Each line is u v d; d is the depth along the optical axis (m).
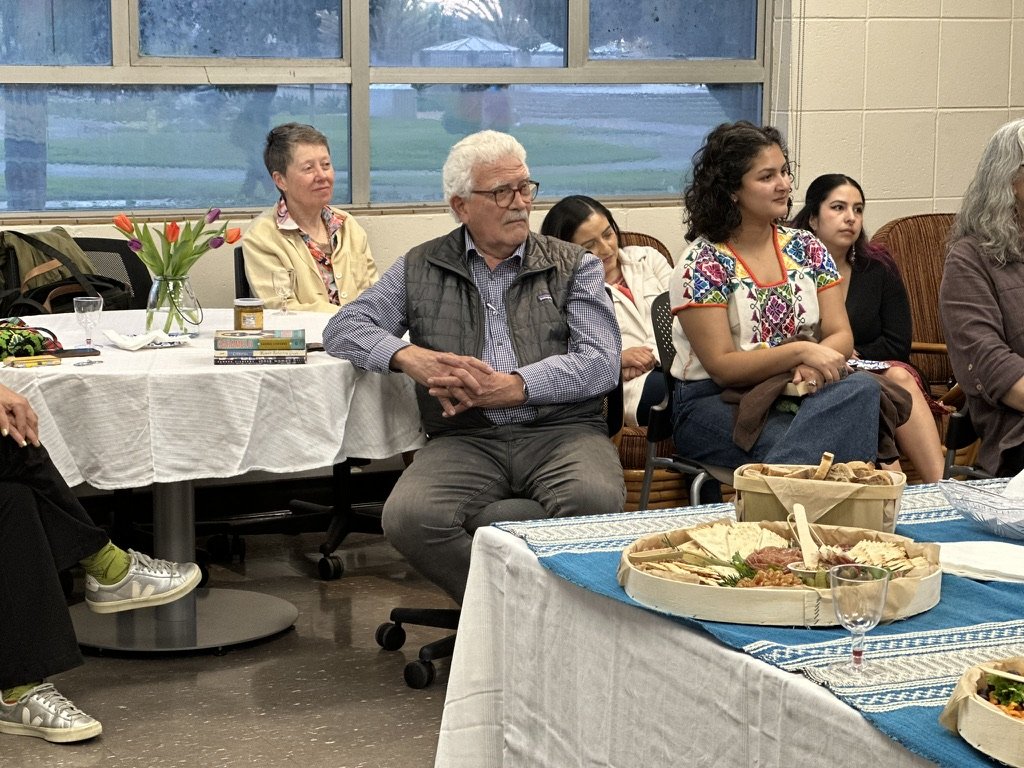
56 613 2.83
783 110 5.27
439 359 3.09
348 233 4.43
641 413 3.82
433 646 3.13
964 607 1.63
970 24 5.39
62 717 2.79
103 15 4.39
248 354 3.13
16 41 4.31
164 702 3.02
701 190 3.39
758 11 5.26
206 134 4.58
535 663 1.89
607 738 1.72
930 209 5.45
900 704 1.31
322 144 4.30
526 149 5.03
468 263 3.26
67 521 2.89
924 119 5.41
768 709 1.42
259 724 2.89
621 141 5.15
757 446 3.21
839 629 1.54
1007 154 3.29
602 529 1.99
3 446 2.79
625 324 4.16
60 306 3.99
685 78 5.18
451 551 3.03
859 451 3.12
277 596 3.85
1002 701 1.24
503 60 4.94
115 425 2.99
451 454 3.13
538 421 3.19
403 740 2.80
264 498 4.65
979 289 3.33
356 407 3.24
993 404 3.28
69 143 4.41
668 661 1.60
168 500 3.39
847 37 5.27
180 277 3.52
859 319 4.21
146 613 3.44
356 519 4.19
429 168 4.91
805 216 4.24
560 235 4.21
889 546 1.70
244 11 4.57
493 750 2.03
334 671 3.22
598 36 5.07
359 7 4.69
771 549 1.70
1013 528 1.93
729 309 3.36
